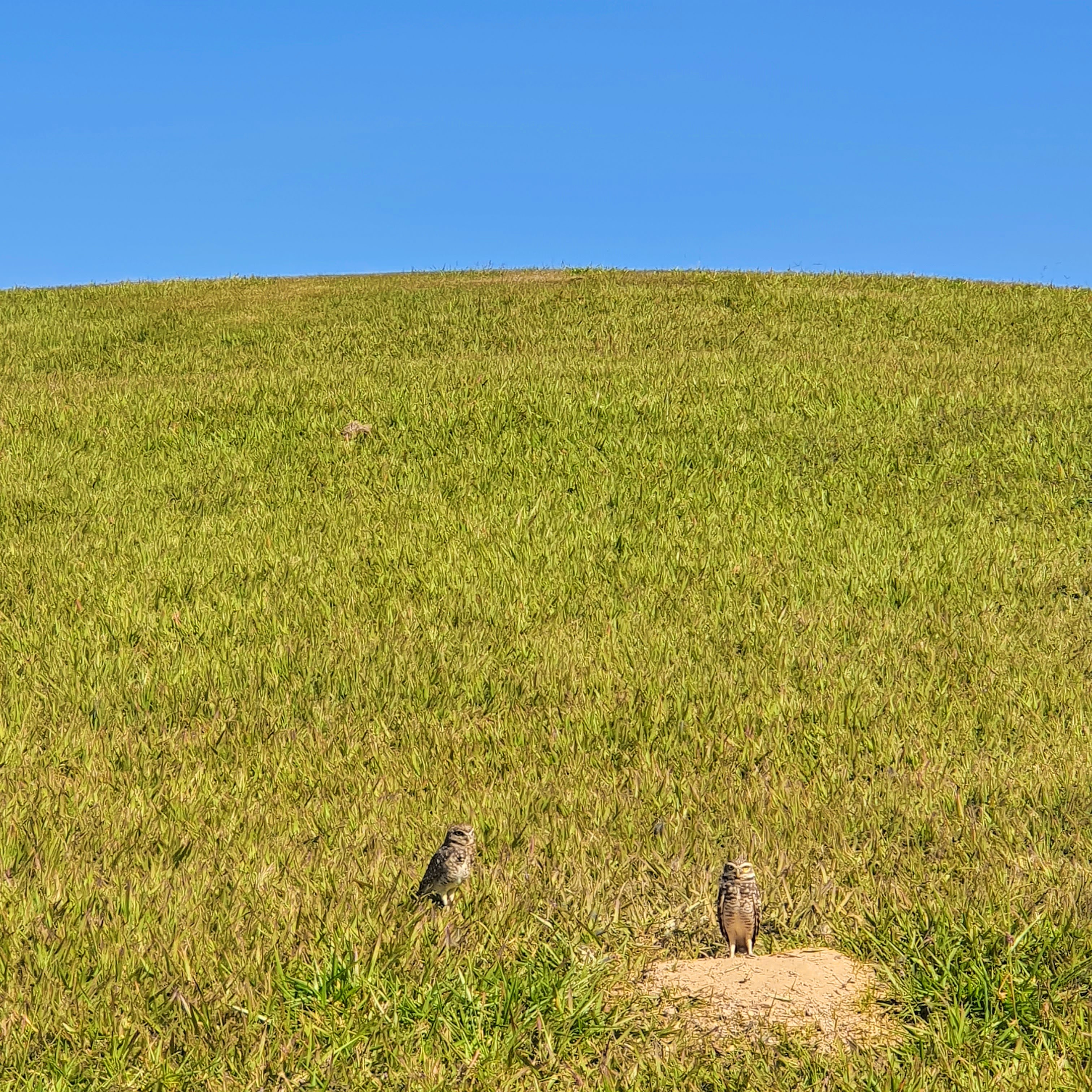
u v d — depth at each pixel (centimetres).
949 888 528
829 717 774
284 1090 395
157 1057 407
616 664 879
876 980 455
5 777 690
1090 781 655
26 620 971
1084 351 2095
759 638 923
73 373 2136
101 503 1312
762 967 460
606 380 1717
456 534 1198
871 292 2633
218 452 1500
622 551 1151
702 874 553
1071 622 948
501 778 702
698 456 1422
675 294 2634
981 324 2327
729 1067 401
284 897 533
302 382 1781
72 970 459
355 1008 430
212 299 2848
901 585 1038
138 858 584
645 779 688
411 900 527
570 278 2941
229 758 729
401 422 1566
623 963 472
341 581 1073
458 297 2678
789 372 1780
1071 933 470
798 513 1250
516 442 1482
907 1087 380
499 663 885
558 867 568
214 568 1104
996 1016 424
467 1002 433
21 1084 392
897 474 1358
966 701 795
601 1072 399
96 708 798
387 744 754
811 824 619
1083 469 1325
